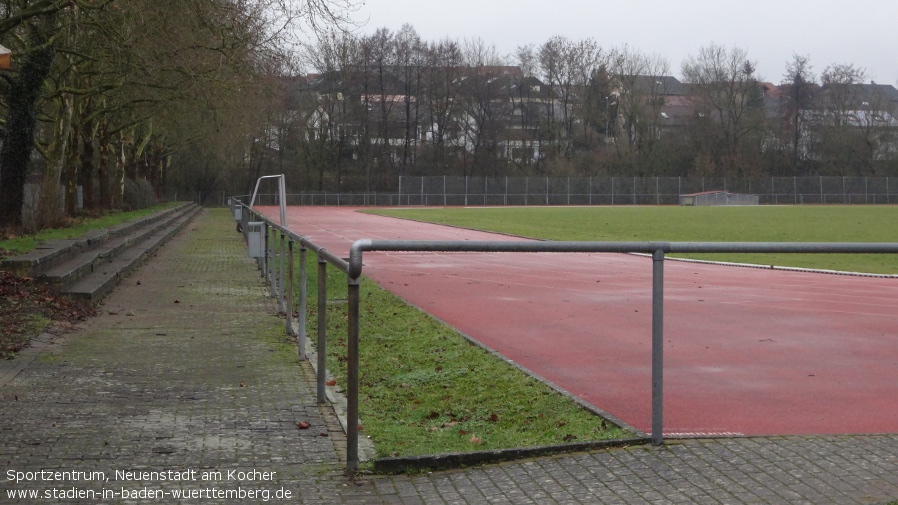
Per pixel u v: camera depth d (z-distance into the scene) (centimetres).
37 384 832
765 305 1540
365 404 780
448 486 539
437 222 5222
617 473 558
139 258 2219
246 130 4228
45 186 2539
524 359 1031
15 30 2648
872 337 1197
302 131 9738
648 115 9894
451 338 1130
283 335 1164
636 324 1311
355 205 9456
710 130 10012
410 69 10338
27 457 600
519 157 10431
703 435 662
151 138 6191
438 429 691
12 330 1084
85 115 3691
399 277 2045
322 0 1880
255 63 2359
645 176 9706
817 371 960
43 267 1420
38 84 2283
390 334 1173
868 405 797
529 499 514
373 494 527
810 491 521
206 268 2186
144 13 2080
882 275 2080
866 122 9706
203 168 9012
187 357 993
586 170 9850
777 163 10075
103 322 1248
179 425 691
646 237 3712
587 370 963
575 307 1507
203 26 2114
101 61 2533
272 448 628
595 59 10112
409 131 10462
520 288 1808
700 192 9219
